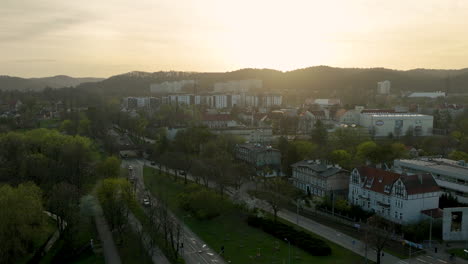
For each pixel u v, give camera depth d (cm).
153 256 11562
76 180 17100
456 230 12538
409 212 13488
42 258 12100
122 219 13375
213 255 11738
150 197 16088
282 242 12662
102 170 18838
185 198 16250
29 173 17212
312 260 11162
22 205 11419
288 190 16888
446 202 14788
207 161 19462
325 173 17188
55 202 13350
